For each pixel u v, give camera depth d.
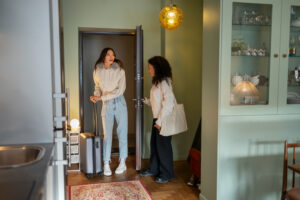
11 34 1.81
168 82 3.33
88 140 3.61
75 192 3.18
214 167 2.71
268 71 2.71
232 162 2.68
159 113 3.32
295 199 1.66
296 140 2.81
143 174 3.73
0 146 1.78
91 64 5.77
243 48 2.64
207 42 2.80
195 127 4.43
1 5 1.79
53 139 1.91
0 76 1.82
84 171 3.68
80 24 4.13
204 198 2.92
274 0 2.64
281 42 2.70
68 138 3.87
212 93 2.72
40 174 1.23
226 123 2.64
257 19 2.65
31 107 1.86
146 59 4.37
